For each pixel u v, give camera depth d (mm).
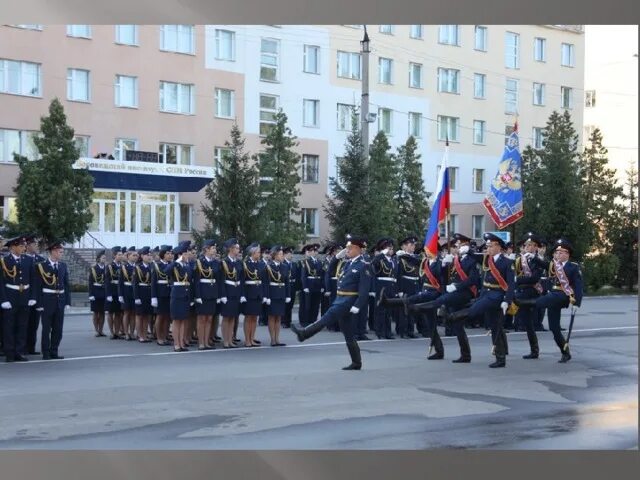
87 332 18844
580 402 10055
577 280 13758
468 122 46250
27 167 29234
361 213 31750
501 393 10641
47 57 33812
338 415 9141
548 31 48938
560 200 38719
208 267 15133
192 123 37906
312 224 41562
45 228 29359
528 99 48375
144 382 11227
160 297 15789
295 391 10602
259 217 30594
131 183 34250
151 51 36625
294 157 35219
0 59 32656
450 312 13773
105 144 35469
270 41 40094
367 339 17344
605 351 15352
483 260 13438
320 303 20984
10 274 13344
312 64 41312
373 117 31547
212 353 14641
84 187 30078
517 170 21844
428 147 44750
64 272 14031
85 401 9844
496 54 47031
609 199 42156
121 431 8359
